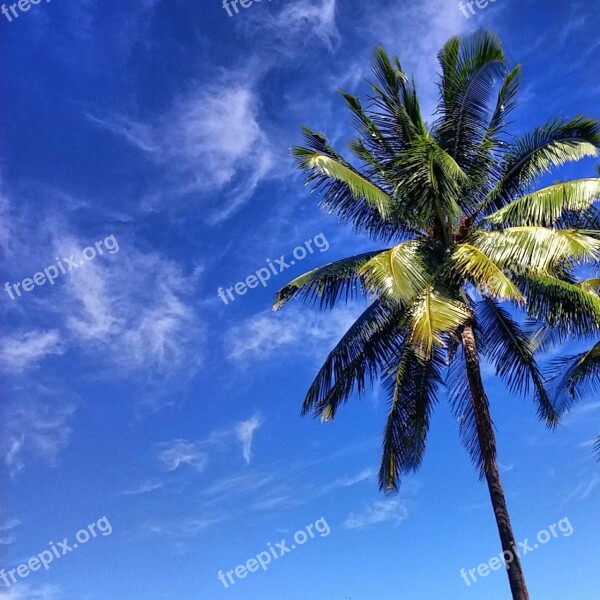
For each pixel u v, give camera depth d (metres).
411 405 17.78
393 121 17.78
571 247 14.99
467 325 17.30
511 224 16.94
